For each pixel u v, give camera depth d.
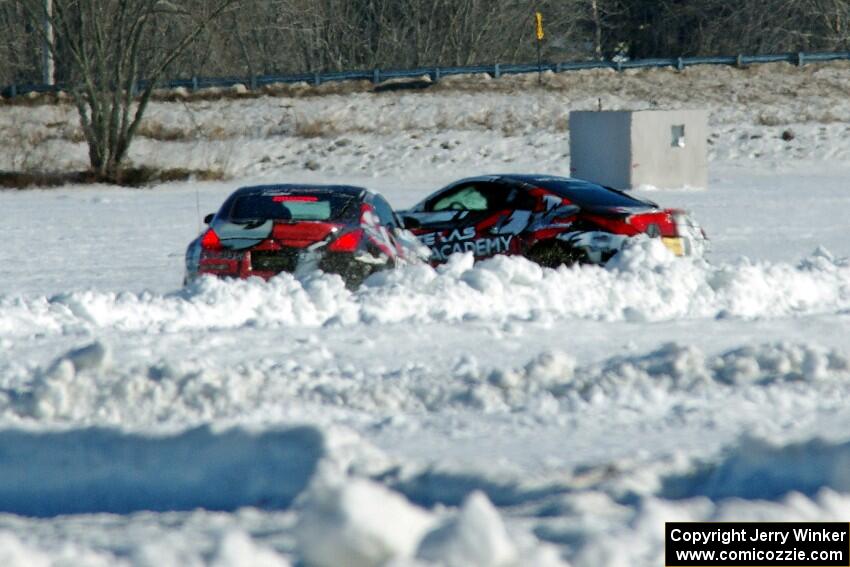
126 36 150.88
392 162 168.00
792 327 38.06
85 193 136.75
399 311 40.47
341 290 42.09
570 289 43.66
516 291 43.09
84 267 69.62
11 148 165.75
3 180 143.62
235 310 40.69
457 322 37.91
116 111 148.62
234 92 191.88
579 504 17.56
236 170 164.25
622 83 197.12
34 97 184.88
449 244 56.31
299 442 20.70
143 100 149.38
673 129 132.12
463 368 30.73
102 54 148.00
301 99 189.62
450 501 18.92
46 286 61.12
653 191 129.62
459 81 196.62
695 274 45.31
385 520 11.74
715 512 15.38
